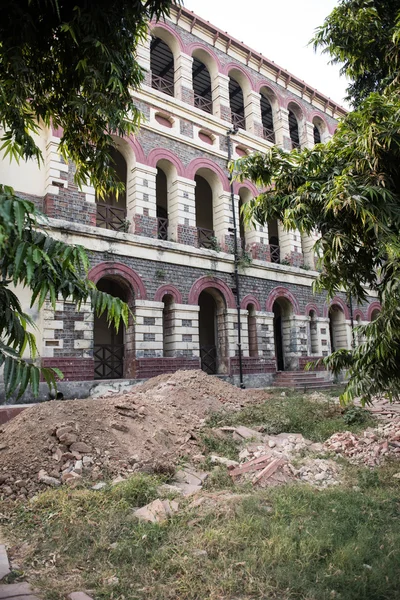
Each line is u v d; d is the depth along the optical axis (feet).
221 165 59.72
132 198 49.83
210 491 18.66
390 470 21.20
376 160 16.19
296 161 20.45
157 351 47.37
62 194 43.21
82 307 42.19
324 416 33.88
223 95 62.08
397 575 11.46
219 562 12.05
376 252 18.06
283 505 16.08
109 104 17.85
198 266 53.16
